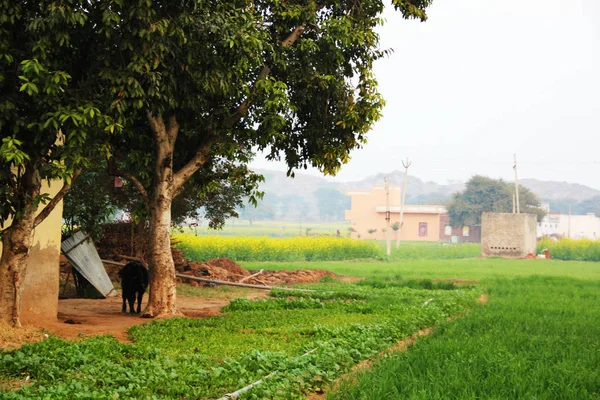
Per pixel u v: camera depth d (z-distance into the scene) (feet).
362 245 190.90
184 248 139.74
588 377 31.42
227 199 100.42
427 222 341.00
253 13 58.03
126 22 44.68
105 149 46.85
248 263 148.25
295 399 28.04
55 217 52.54
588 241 233.76
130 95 46.96
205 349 40.27
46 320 50.80
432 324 54.03
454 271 133.49
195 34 49.32
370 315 60.90
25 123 41.88
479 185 385.09
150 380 30.04
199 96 53.01
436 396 26.76
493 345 39.70
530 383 29.63
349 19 62.85
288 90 65.21
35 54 41.70
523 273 131.95
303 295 81.35
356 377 31.22
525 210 383.24
